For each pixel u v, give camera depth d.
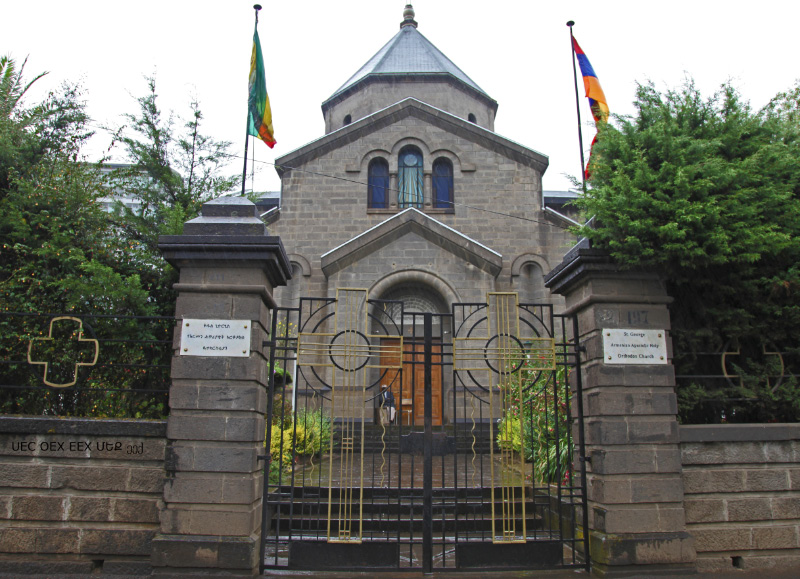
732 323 7.08
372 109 24.89
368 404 16.81
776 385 7.00
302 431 11.45
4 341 8.27
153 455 6.36
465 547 6.48
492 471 6.60
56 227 8.66
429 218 18.34
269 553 7.29
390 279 18.11
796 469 6.73
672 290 7.41
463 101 25.56
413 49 27.09
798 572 6.39
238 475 6.20
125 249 9.88
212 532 6.10
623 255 6.55
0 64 9.52
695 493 6.57
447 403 16.94
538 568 6.53
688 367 7.16
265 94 8.87
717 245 6.43
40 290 8.64
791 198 7.38
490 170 21.25
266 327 6.92
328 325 17.81
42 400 8.38
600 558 6.30
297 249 20.67
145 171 12.11
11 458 6.36
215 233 6.67
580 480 6.98
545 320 19.81
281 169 21.23
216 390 6.33
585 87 10.79
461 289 18.03
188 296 6.55
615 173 6.93
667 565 6.28
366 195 21.11
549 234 20.62
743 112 7.51
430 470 6.63
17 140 9.34
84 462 6.38
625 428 6.50
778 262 7.16
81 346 8.64
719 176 6.61
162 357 9.21
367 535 7.94
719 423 7.21
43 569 6.19
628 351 6.69
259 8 8.75
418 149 21.69
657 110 7.46
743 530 6.53
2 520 6.30
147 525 6.30
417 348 17.80
